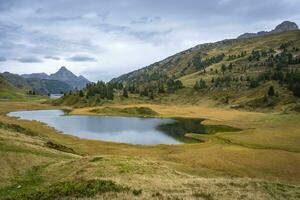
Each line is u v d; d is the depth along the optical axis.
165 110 186.50
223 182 32.50
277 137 86.56
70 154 53.75
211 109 190.88
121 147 77.94
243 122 127.69
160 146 79.69
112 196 25.88
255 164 57.25
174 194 26.39
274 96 187.00
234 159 60.47
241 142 82.44
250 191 29.42
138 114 168.88
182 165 52.84
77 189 28.39
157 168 40.34
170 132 109.44
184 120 145.12
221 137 91.69
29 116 157.00
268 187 31.47
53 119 146.25
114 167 38.34
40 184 35.56
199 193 27.14
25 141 55.84
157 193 26.48
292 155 63.59
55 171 39.91
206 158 61.28
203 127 121.38
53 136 91.38
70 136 93.94
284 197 28.61
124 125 128.12
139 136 101.31
